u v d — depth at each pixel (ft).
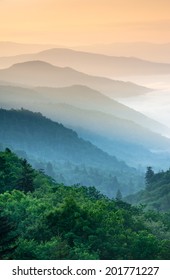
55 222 384.68
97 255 341.82
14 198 469.57
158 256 382.63
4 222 286.46
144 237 391.24
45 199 496.64
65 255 314.96
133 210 607.78
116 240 392.88
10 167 620.90
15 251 295.07
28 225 389.80
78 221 385.70
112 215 458.09
